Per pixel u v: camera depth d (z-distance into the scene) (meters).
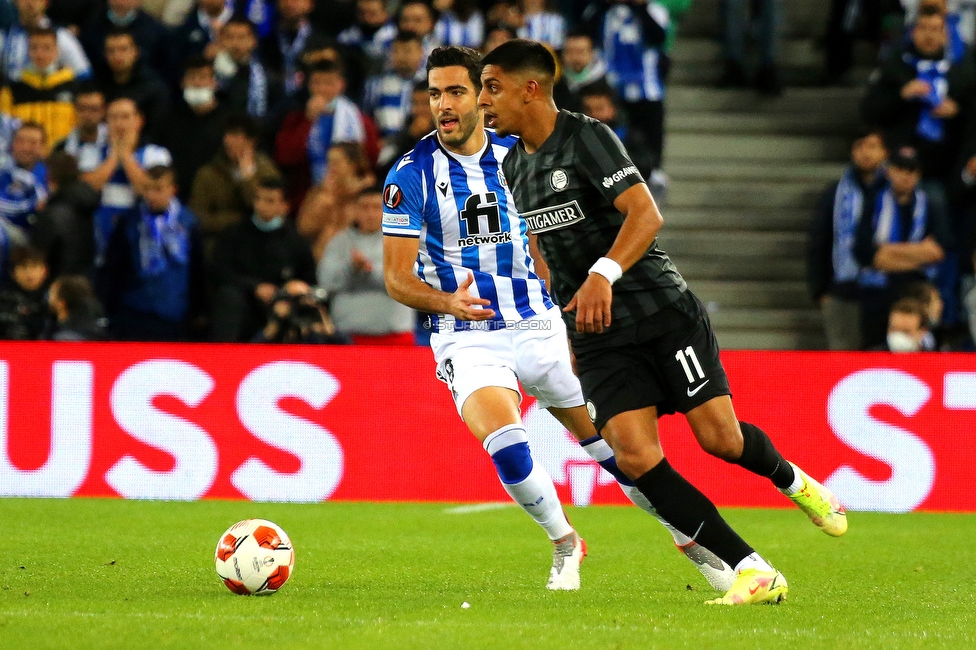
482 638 14.29
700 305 17.31
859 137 38.38
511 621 15.62
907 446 30.61
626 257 16.03
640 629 14.98
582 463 31.05
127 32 41.28
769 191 46.62
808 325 43.84
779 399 30.83
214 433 31.39
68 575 19.81
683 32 51.09
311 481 31.41
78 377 31.44
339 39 45.88
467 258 19.38
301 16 45.38
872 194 38.06
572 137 16.66
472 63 18.95
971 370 30.45
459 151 19.30
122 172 38.53
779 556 23.58
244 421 31.41
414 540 25.09
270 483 31.44
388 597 17.86
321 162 40.75
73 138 39.88
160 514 28.59
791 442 30.81
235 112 38.44
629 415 17.02
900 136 41.28
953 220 40.16
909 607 17.53
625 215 16.44
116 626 14.90
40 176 39.06
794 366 30.83
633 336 16.89
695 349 17.03
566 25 45.91
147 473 31.36
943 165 41.22
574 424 19.66
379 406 31.42
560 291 17.62
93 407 31.41
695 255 45.34
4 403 31.44
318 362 31.48
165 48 44.19
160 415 31.39
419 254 19.69
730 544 17.11
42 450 31.42
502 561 22.31
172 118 41.22
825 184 47.28
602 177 16.38
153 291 36.16
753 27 48.84
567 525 18.98
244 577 17.64
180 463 31.39
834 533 19.09
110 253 36.22
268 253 35.38
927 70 41.03
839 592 19.09
